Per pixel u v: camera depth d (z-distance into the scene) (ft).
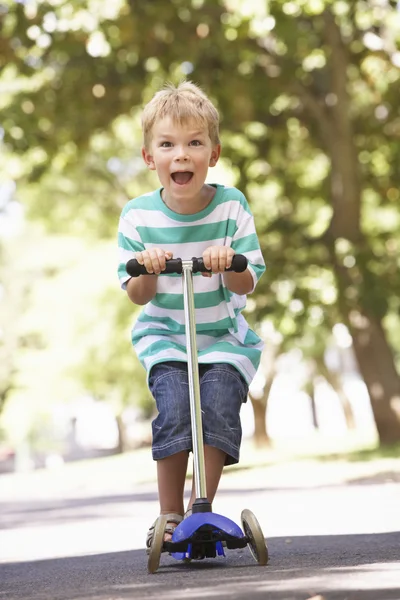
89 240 105.29
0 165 67.31
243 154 67.41
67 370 113.09
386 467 52.65
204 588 12.65
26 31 52.47
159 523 15.81
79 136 59.72
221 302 17.21
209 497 16.37
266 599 11.53
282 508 34.45
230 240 17.43
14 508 51.70
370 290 61.57
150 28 52.70
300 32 50.21
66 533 31.35
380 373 68.85
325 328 67.87
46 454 207.82
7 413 127.85
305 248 63.77
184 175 16.89
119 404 117.39
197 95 17.15
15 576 18.39
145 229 17.49
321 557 16.89
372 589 11.85
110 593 12.96
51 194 99.50
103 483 76.02
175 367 16.92
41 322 107.14
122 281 17.24
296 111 66.33
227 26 50.78
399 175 66.49
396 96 62.08
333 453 73.67
